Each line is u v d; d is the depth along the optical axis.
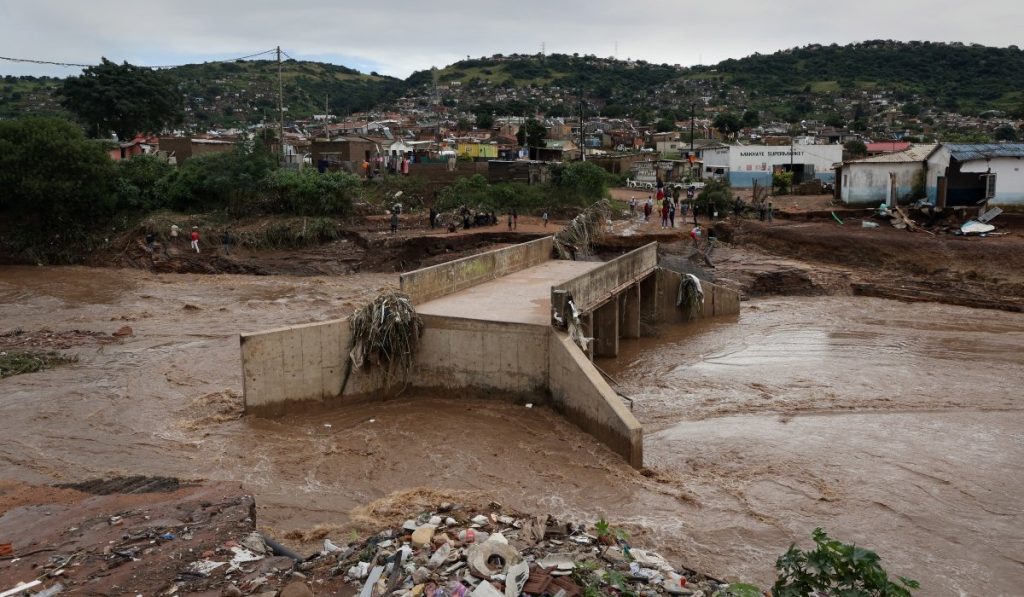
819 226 43.28
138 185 51.47
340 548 11.10
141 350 26.38
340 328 19.69
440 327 20.11
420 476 15.77
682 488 15.22
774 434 18.33
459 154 77.00
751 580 11.68
